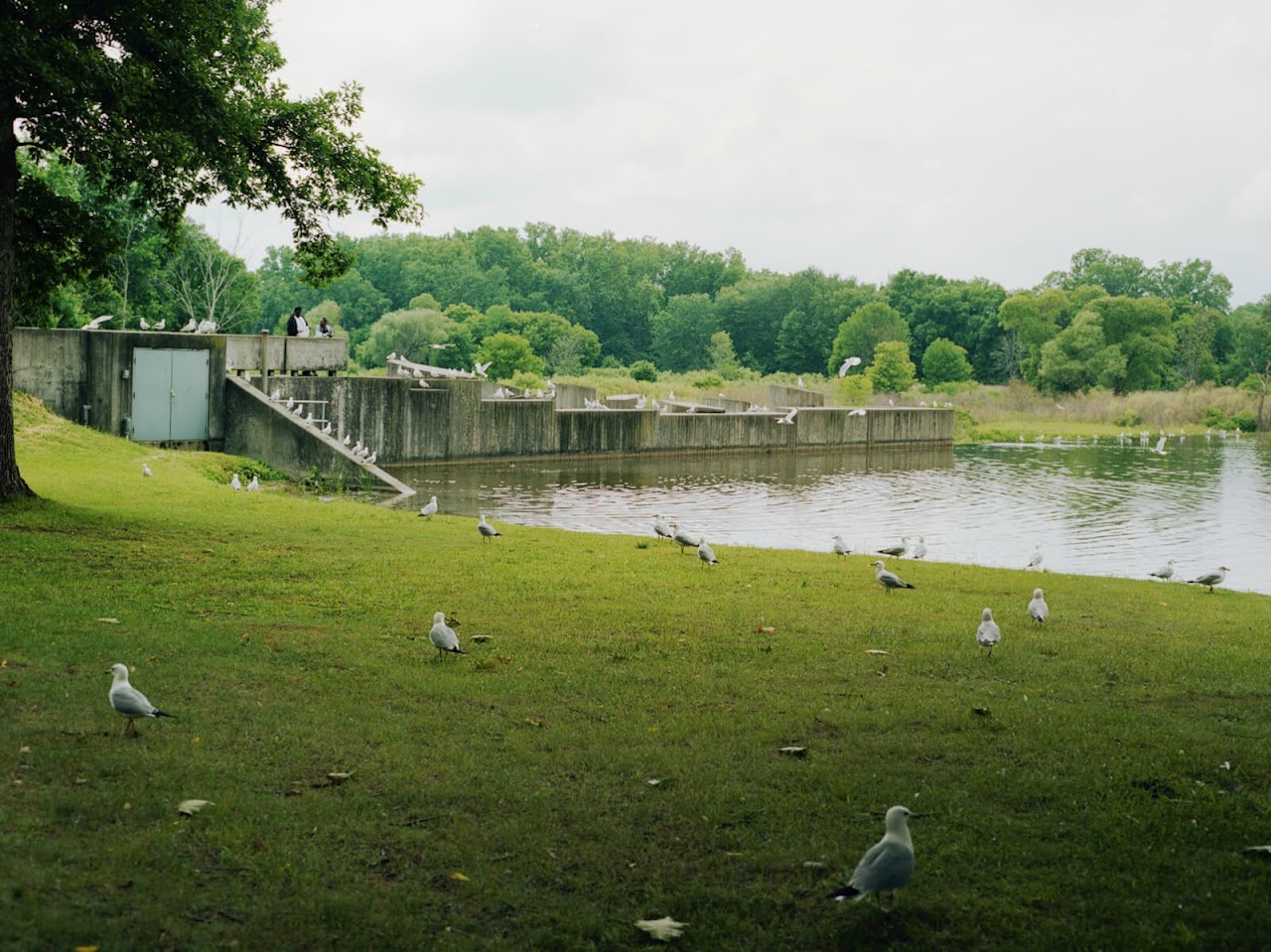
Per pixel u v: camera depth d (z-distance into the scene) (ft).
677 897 25.26
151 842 26.55
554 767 33.55
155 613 50.80
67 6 70.90
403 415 195.93
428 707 39.11
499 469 205.67
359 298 633.20
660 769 33.50
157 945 22.18
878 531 130.93
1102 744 37.06
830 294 629.92
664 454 245.86
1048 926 24.52
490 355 431.84
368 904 24.41
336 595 58.23
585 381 374.22
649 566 74.69
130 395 141.90
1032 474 218.59
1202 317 550.36
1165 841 29.17
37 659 41.50
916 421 302.45
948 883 26.53
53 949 21.67
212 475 129.49
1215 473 222.48
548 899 25.29
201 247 287.69
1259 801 32.24
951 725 38.91
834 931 24.13
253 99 87.35
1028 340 540.52
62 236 84.07
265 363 168.35
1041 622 59.11
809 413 276.00
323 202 92.73
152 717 35.40
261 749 33.71
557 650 48.55
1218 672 48.06
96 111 69.77
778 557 84.69
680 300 633.20
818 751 35.83
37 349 136.77
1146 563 111.24
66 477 102.58
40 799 28.60
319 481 143.13
